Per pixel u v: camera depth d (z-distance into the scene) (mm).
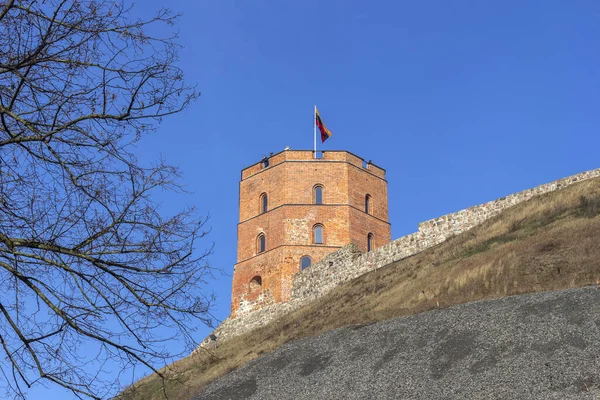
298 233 63906
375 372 30016
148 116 10141
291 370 35125
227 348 54906
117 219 9867
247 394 34375
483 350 27578
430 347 30031
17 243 9430
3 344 9102
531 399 22578
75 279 9664
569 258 36500
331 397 29344
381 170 68938
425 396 25781
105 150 9938
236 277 65562
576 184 48500
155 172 10180
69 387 9000
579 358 24141
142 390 45062
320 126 67688
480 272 39844
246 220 66750
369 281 52750
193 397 37438
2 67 9477
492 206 51688
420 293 42125
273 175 66375
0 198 9594
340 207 64625
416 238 54406
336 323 44250
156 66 10156
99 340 9398
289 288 62188
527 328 27828
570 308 28266
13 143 9570
